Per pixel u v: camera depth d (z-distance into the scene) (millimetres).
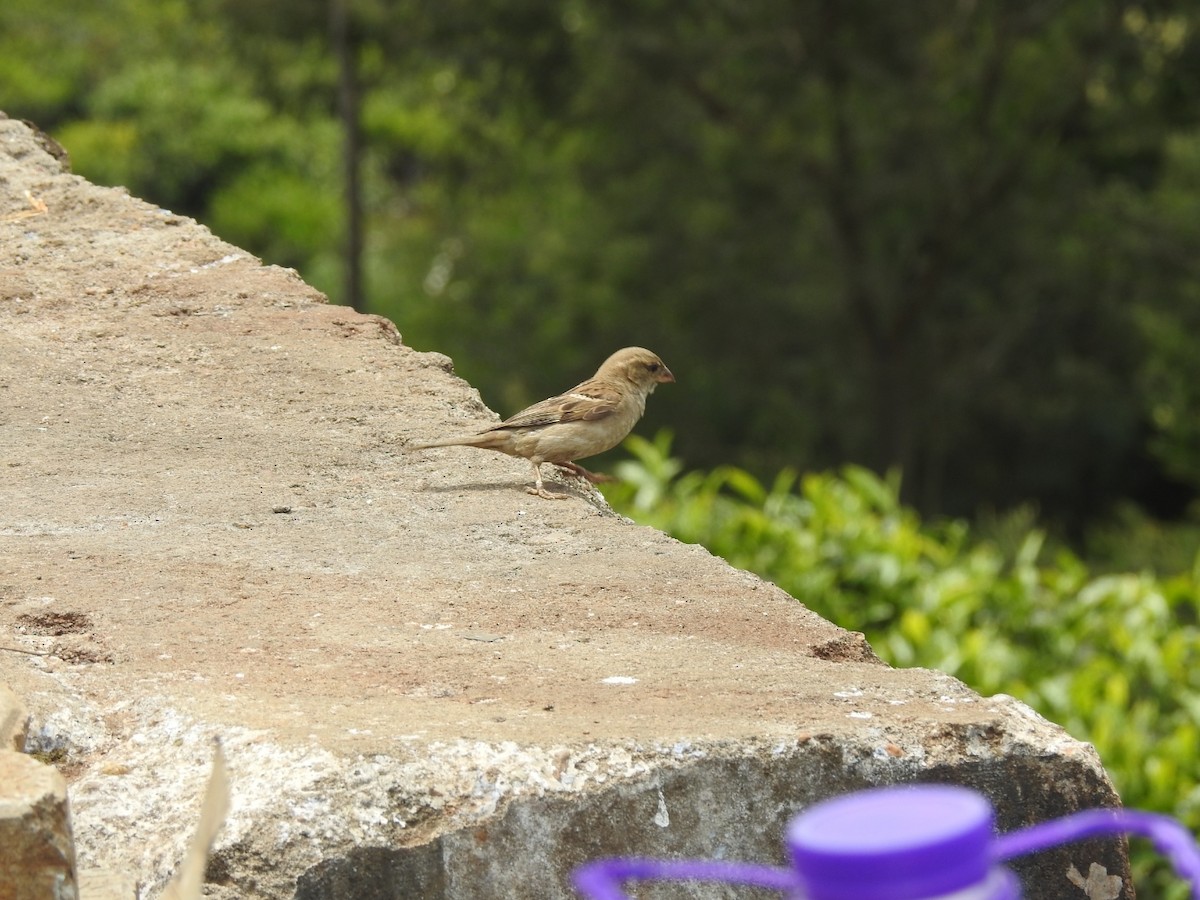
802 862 1870
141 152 39219
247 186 39531
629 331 39031
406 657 5375
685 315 38719
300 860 4191
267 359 9055
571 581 6297
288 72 38281
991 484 40844
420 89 39875
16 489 7168
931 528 15891
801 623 5902
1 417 8102
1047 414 38125
